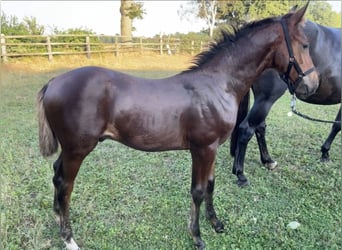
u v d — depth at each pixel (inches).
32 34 470.3
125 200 111.3
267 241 91.8
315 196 116.3
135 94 77.7
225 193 117.8
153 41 599.5
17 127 183.3
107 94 76.6
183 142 82.8
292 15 84.7
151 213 103.9
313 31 117.3
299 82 86.4
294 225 97.9
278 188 122.2
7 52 394.3
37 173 128.7
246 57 84.8
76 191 115.6
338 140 175.8
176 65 509.4
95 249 86.9
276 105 262.7
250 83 88.4
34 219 98.5
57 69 393.7
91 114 75.8
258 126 126.3
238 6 856.9
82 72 77.7
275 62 87.6
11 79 313.6
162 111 78.0
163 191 118.3
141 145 81.6
